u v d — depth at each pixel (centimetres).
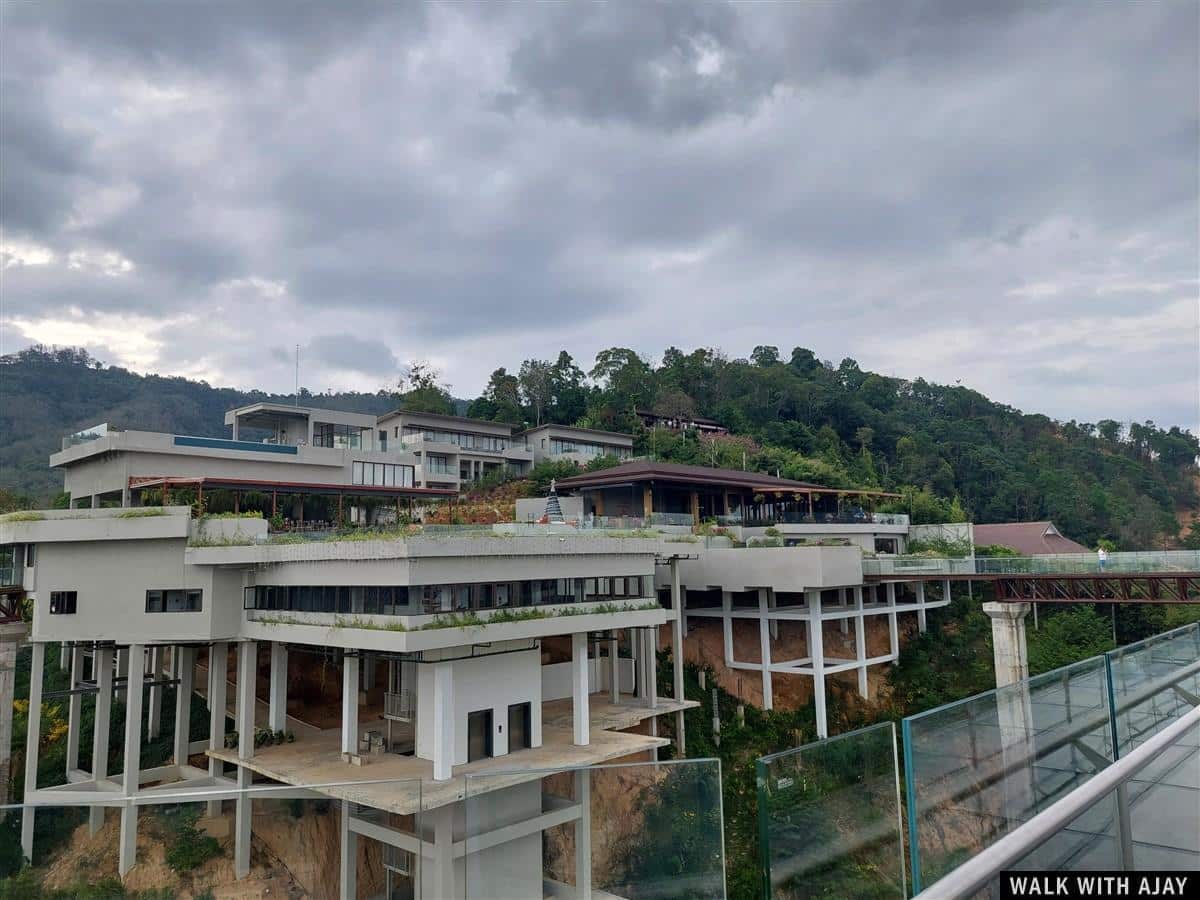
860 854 1526
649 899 1920
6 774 3916
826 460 10275
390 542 2991
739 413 11419
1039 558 4938
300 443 6419
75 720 3984
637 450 9512
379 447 7688
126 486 4656
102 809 1791
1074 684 1328
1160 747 648
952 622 6550
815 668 4975
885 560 5416
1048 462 13088
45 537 3616
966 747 1212
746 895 3581
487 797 1853
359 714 4241
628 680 4841
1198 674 1532
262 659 4981
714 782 2002
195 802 1845
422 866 1773
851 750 1574
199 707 4406
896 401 14000
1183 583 4550
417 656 3238
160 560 3584
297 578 3397
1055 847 541
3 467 12300
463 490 7675
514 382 10900
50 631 3628
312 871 1839
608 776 1986
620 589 4216
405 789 1945
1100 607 6538
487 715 3331
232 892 1736
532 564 3456
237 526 3631
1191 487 15550
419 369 10619
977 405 15325
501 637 3222
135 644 3538
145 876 1741
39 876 1719
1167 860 721
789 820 1454
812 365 14825
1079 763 1292
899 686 5747
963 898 418
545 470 7856
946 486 11494
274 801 1870
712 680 5244
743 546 5459
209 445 5084
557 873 1931
